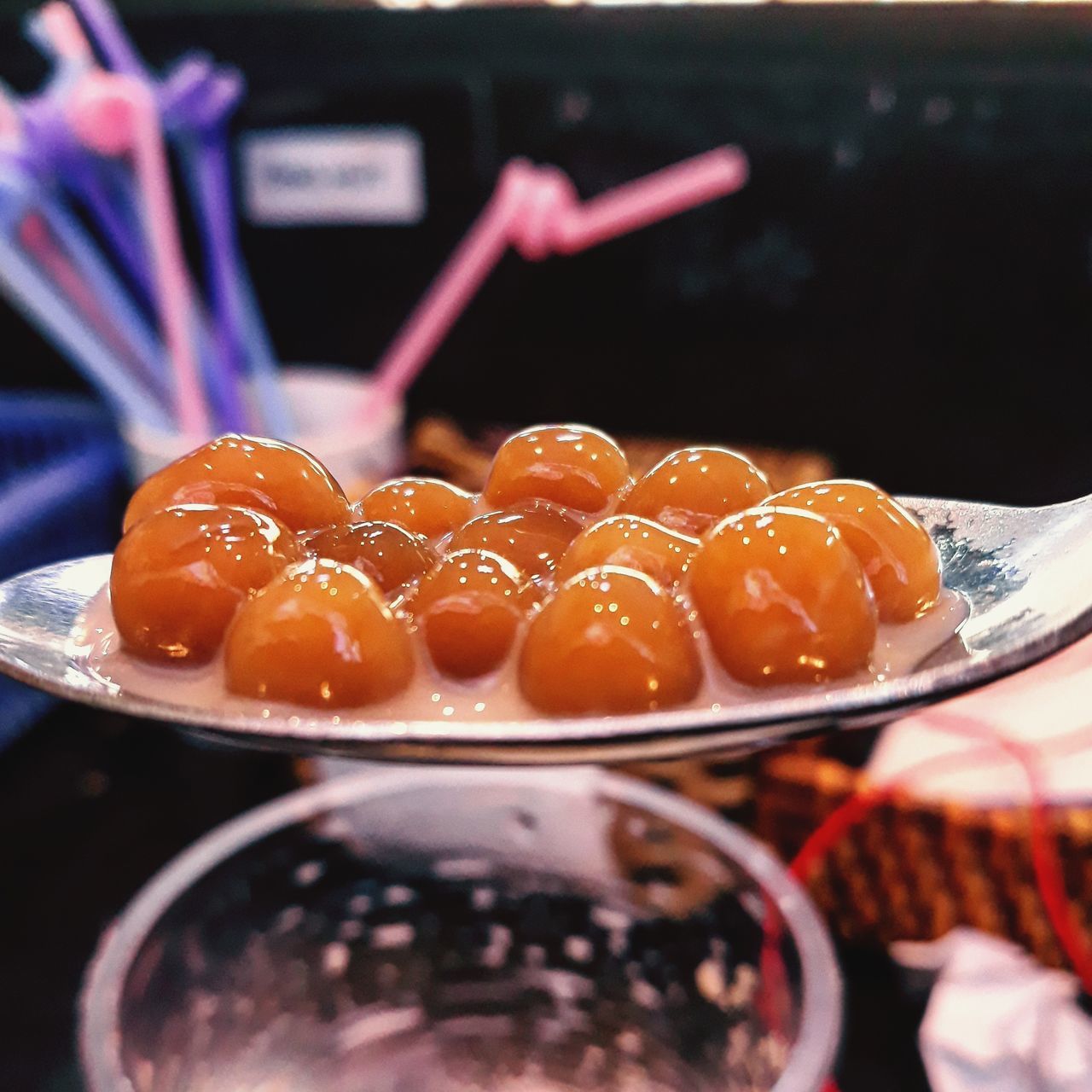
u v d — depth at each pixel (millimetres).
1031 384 204
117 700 84
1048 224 190
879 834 122
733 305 211
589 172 205
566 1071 114
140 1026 111
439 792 127
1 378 242
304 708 88
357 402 211
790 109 191
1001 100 182
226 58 203
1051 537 100
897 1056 118
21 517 191
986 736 132
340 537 96
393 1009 119
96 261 203
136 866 148
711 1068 113
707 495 97
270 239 223
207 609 91
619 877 125
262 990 120
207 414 205
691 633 89
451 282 195
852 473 219
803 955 109
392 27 196
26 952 138
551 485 101
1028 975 121
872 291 203
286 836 125
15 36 205
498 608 89
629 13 187
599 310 217
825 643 88
